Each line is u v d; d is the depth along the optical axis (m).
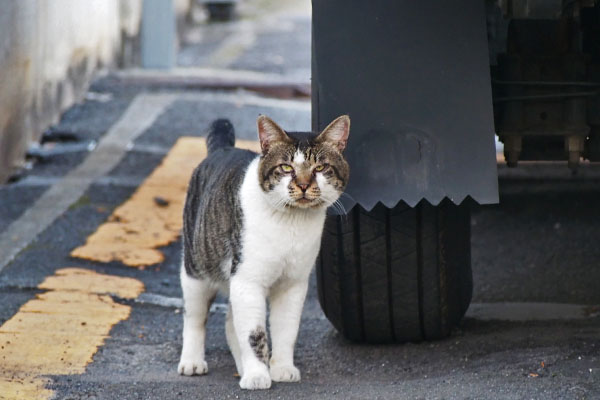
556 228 10.34
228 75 17.52
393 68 5.84
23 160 12.76
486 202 5.66
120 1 18.55
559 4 6.28
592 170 12.12
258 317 6.20
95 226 10.35
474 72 5.81
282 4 28.59
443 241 6.68
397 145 5.77
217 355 7.25
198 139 13.63
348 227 6.64
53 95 14.27
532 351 6.65
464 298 7.22
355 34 5.91
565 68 6.52
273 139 6.02
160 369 6.84
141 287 8.73
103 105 15.29
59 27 14.52
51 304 8.09
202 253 6.49
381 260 6.70
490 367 6.39
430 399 5.79
